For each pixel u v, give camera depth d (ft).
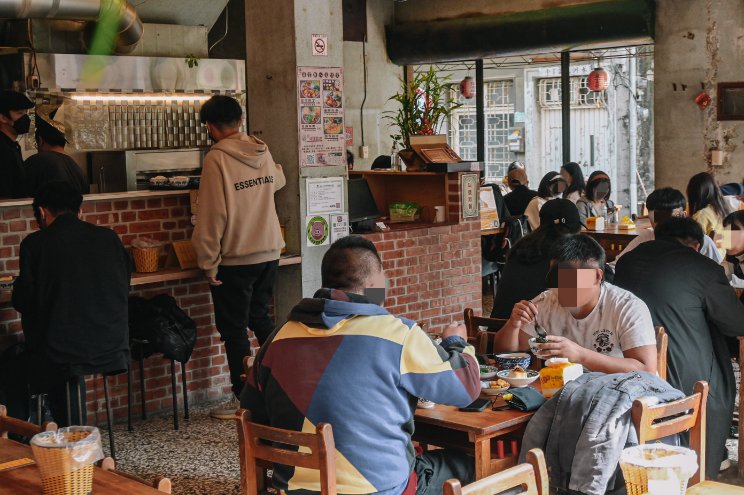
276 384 10.16
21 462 9.47
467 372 10.34
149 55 35.83
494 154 59.36
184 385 20.12
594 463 10.97
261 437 10.23
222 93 36.37
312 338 10.11
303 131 21.91
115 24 30.89
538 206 32.50
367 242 10.71
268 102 22.30
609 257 30.48
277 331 10.46
